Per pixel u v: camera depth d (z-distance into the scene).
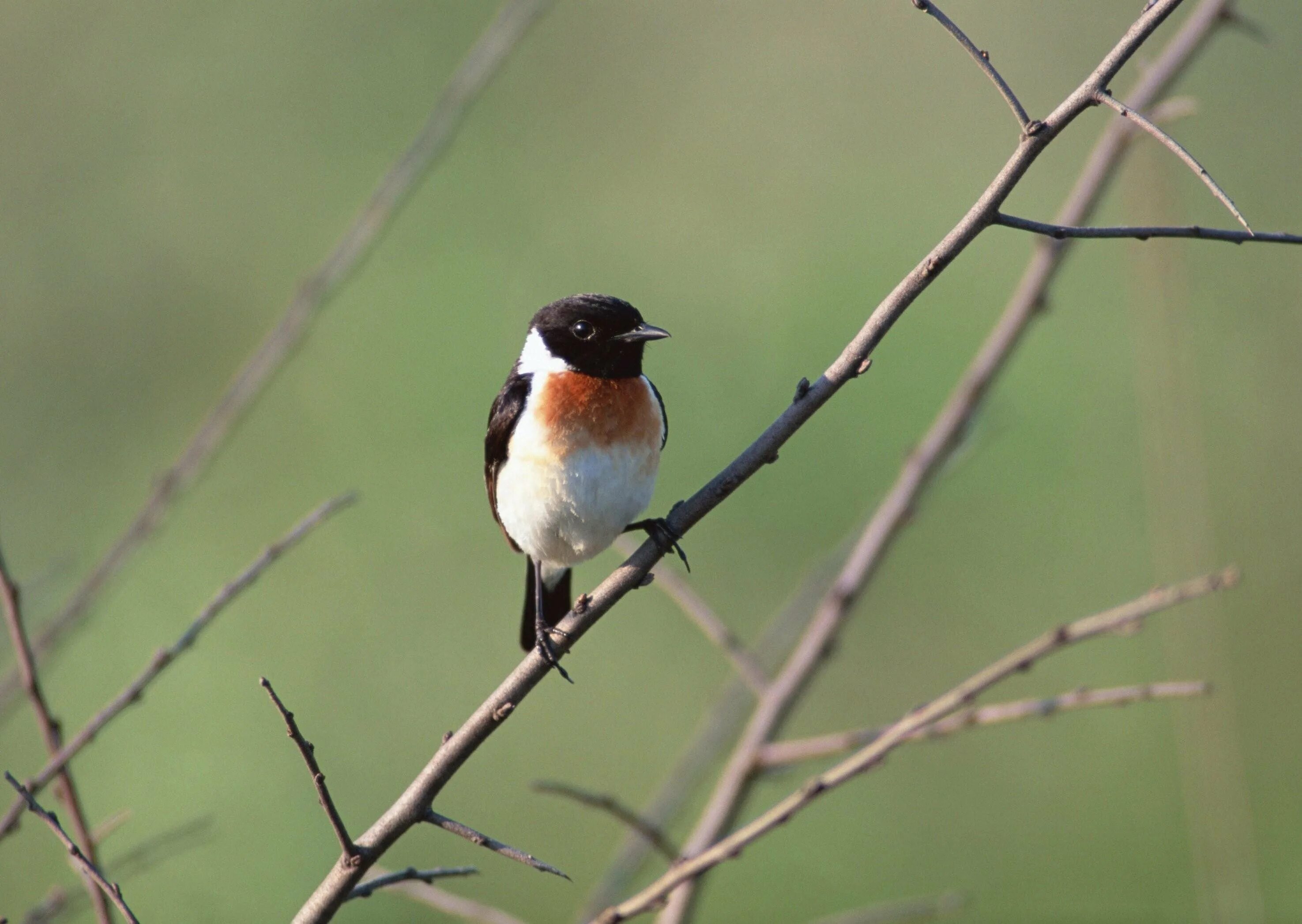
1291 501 12.85
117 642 13.07
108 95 15.67
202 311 14.95
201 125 15.66
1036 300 7.82
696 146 15.64
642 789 12.85
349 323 14.64
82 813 6.05
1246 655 12.48
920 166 15.16
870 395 13.76
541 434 8.17
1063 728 12.80
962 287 14.11
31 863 11.59
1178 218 8.23
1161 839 12.16
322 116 15.70
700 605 7.66
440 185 15.32
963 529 13.37
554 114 15.88
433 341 14.48
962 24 15.88
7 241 15.09
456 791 12.95
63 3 15.88
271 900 12.16
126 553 7.25
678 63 16.31
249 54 15.92
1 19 15.74
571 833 12.85
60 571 8.15
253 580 6.02
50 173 15.33
